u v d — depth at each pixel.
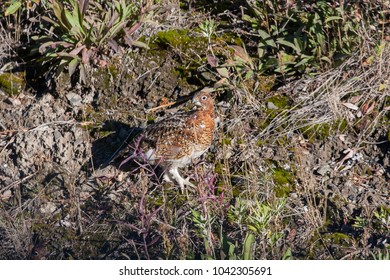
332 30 12.34
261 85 12.15
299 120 11.71
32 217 10.95
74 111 12.02
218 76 12.15
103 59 12.22
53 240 10.58
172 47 12.42
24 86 12.40
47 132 11.73
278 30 12.50
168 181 11.20
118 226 10.62
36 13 12.69
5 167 11.59
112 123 11.91
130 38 11.98
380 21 12.44
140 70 12.23
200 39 12.60
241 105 11.93
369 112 11.71
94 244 10.46
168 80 12.23
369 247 10.15
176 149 10.90
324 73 12.07
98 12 12.38
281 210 10.41
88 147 11.62
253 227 9.62
